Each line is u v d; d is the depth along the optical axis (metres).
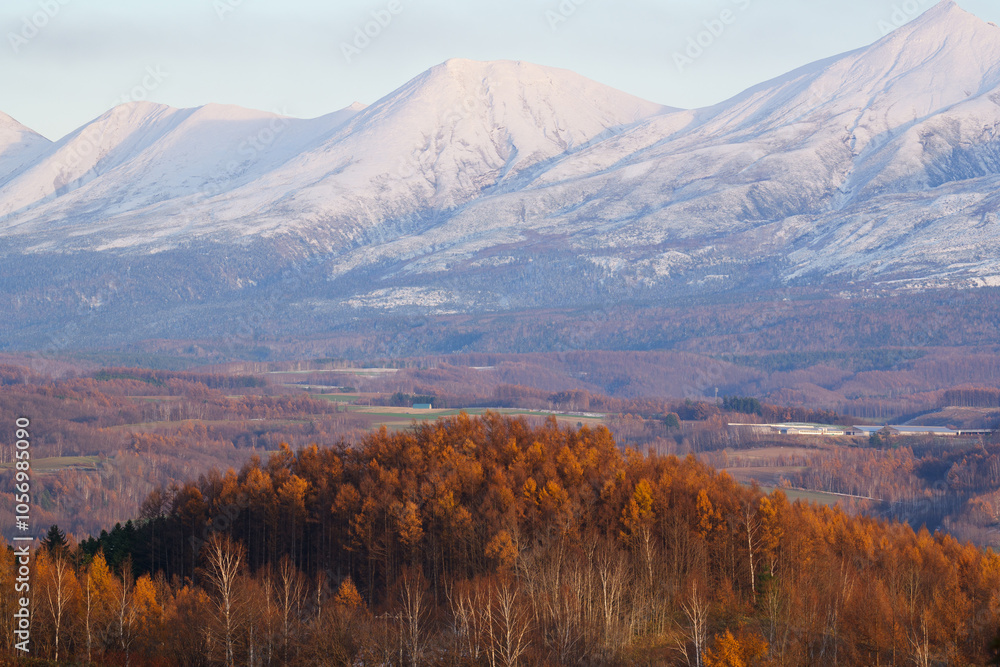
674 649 174.38
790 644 173.00
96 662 173.12
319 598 195.50
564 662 168.88
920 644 176.00
